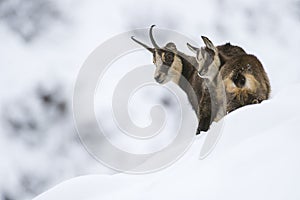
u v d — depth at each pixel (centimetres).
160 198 957
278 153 916
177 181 1010
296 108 1187
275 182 830
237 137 1137
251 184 852
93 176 1334
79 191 1267
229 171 930
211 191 889
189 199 897
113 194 1155
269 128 1110
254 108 1248
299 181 808
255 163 913
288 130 1005
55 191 1316
